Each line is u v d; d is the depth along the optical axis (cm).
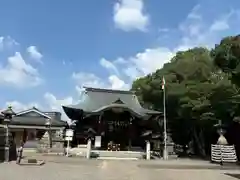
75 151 3209
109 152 3186
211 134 3678
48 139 3362
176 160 2941
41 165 1977
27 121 4728
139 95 4703
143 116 3681
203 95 3244
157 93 3916
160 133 3744
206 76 3562
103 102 4175
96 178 1442
